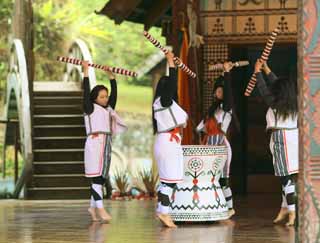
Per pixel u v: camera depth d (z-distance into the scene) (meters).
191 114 12.97
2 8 29.59
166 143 9.57
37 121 17.53
